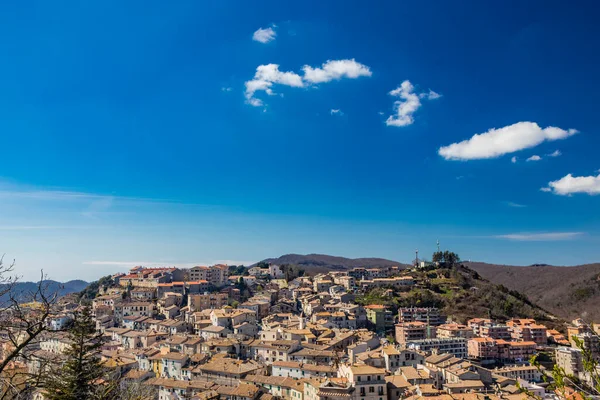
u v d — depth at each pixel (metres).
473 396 123.62
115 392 64.12
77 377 60.78
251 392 133.75
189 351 185.75
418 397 119.06
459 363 157.38
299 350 177.12
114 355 176.00
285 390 138.38
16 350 31.08
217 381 151.50
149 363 172.38
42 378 33.66
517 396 127.50
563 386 23.62
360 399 120.25
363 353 166.50
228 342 187.88
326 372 148.88
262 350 180.62
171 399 140.12
